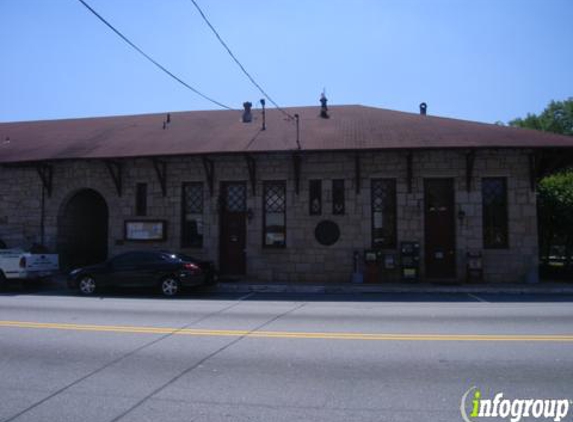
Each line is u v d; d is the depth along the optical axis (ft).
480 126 55.36
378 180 52.75
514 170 50.16
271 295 43.29
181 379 16.65
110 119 73.36
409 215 51.34
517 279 49.47
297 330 25.30
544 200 55.77
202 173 55.42
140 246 55.77
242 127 61.16
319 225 52.75
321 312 32.14
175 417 13.20
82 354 20.24
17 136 67.36
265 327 26.27
